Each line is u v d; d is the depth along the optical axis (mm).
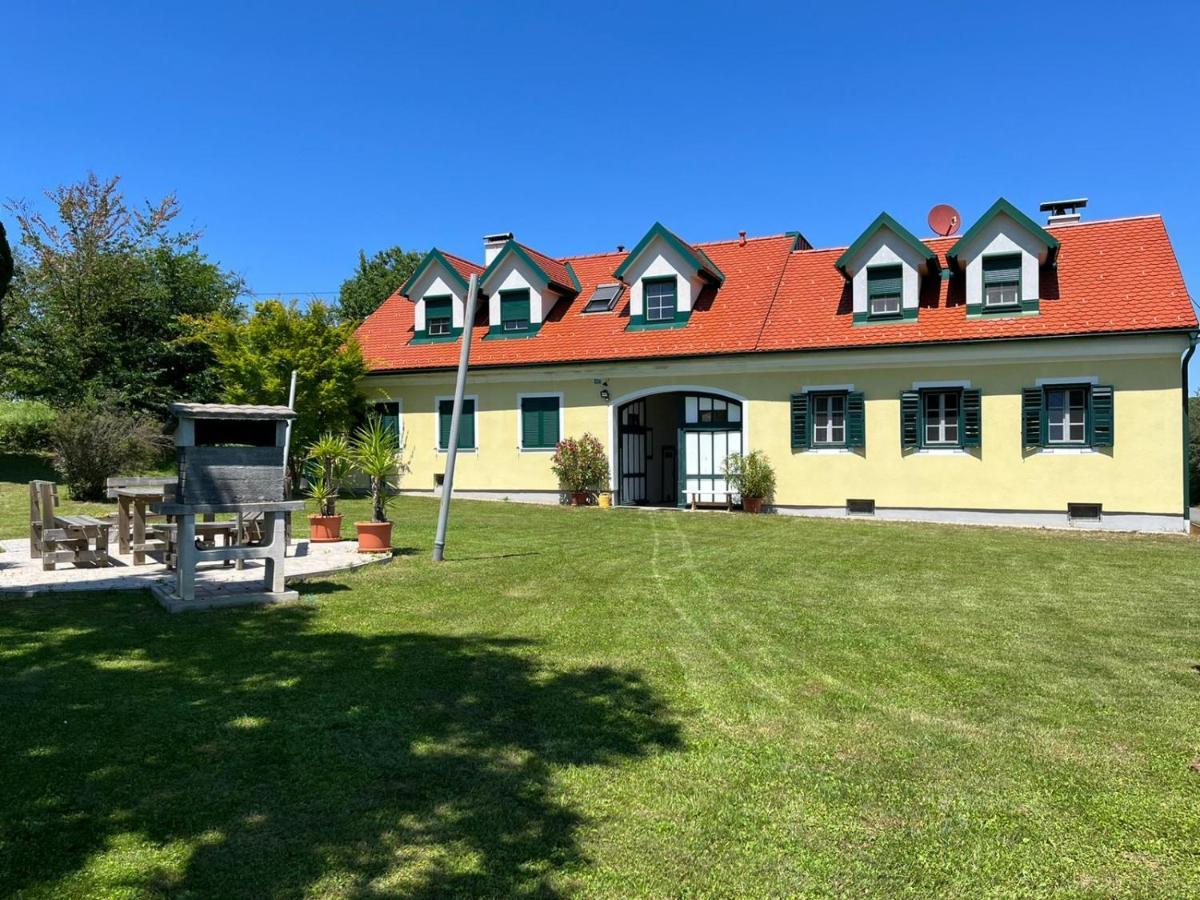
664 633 7539
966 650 7141
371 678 5988
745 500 19609
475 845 3758
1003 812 4160
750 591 9633
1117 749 4957
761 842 3838
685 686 6039
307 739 4867
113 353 26250
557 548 13031
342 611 8086
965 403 18000
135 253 27641
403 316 25953
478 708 5461
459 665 6363
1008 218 17953
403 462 23609
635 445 22469
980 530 16672
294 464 21516
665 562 11703
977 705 5723
